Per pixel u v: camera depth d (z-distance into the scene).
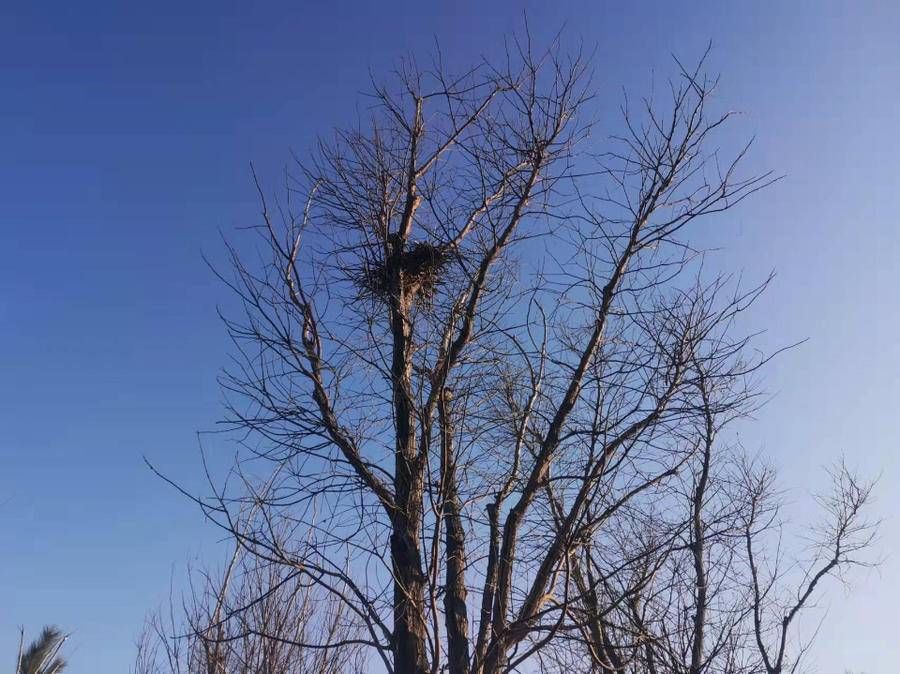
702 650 10.45
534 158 9.75
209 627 8.05
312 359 8.88
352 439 8.65
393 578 7.81
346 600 7.75
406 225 10.09
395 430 8.84
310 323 9.08
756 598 13.88
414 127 10.28
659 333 8.79
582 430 8.48
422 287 10.03
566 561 7.75
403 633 7.74
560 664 8.84
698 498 11.11
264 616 9.66
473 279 9.52
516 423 8.99
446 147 10.23
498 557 8.39
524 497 8.45
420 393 8.36
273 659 9.41
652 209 9.23
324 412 8.71
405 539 8.23
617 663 8.53
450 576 8.31
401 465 8.62
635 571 8.62
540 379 9.12
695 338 8.73
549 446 8.57
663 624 9.64
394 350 9.33
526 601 8.09
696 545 9.09
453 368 9.02
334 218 10.17
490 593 8.16
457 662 7.92
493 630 7.92
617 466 8.15
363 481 8.46
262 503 8.10
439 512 7.57
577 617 8.28
